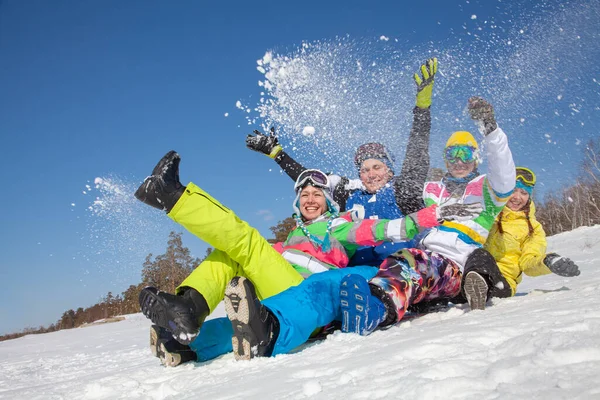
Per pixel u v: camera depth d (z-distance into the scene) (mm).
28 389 2951
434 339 2012
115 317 12883
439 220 2996
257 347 2586
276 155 4531
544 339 1596
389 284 2988
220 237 2828
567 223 21000
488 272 3164
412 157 4008
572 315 2100
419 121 4051
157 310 2633
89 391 2439
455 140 3838
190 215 2771
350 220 3498
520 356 1536
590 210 20094
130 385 2465
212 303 2857
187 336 2627
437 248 3582
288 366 2236
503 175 3299
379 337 2607
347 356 2176
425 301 3676
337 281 3088
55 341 7895
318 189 3551
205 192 2848
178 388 2275
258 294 3041
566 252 10508
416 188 3961
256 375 2172
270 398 1681
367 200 4102
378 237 3188
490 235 3992
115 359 4398
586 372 1298
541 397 1188
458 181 3873
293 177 4465
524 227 3928
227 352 3041
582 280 4672
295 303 2777
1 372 4324
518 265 3959
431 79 4008
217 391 1990
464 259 3512
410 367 1664
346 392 1542
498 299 3584
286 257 3389
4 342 8922
